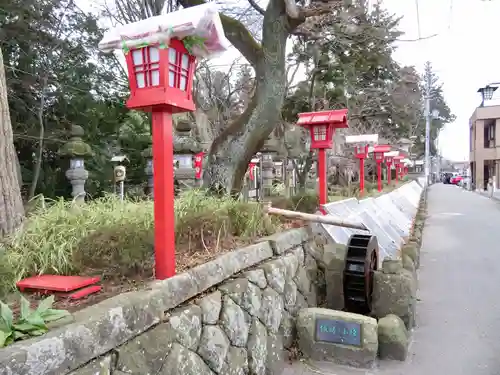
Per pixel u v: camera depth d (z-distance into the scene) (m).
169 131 2.70
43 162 10.27
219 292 2.97
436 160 62.28
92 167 10.84
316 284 4.96
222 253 3.44
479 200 24.27
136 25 2.57
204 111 13.71
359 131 18.34
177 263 3.10
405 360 3.96
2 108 3.62
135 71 2.62
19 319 1.83
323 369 3.74
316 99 14.31
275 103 6.30
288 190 8.91
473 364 3.89
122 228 3.03
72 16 10.62
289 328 3.96
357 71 15.24
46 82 9.91
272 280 3.71
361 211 7.34
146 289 2.38
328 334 3.89
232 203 4.54
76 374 1.76
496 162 35.19
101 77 11.83
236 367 2.90
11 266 2.67
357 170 21.02
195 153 10.77
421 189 28.08
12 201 3.58
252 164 10.98
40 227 3.11
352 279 4.63
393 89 17.41
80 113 10.88
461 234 11.67
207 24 2.53
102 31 11.05
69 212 3.46
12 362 1.50
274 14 6.21
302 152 13.14
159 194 2.65
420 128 40.50
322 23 9.69
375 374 3.67
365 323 3.83
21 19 9.26
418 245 8.59
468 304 5.66
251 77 14.23
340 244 5.22
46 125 10.48
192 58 2.77
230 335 2.92
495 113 34.59
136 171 12.12
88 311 1.99
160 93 2.54
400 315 4.52
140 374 2.08
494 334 4.61
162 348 2.25
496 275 7.16
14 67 9.48
